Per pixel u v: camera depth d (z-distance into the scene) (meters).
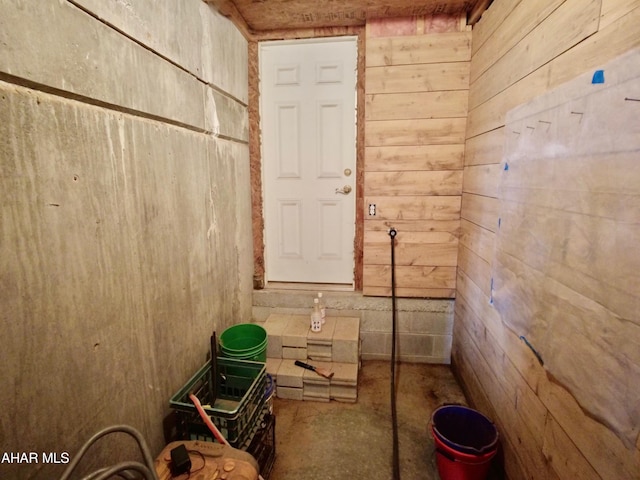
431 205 2.32
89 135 1.00
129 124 1.17
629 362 0.78
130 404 1.21
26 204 0.82
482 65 1.90
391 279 2.43
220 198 1.95
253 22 2.23
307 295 2.53
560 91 1.08
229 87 2.05
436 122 2.23
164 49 1.36
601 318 0.88
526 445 1.29
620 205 0.81
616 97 0.83
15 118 0.78
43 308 0.87
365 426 1.87
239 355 1.72
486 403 1.74
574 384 0.99
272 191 2.59
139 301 1.25
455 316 2.38
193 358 1.66
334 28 2.29
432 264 2.39
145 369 1.29
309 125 2.47
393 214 2.37
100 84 1.03
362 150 2.40
